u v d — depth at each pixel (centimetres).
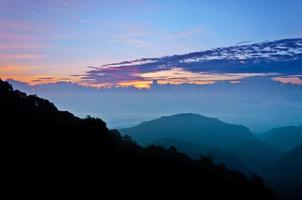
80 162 9450
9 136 9206
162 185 10406
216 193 11512
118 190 9156
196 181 11550
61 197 7781
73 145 10081
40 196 7519
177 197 10175
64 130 10738
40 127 10306
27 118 10569
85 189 8512
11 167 8031
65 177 8519
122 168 10244
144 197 9431
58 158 9125
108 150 10894
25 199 7219
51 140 9812
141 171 10588
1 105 10794
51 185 8031
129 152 11556
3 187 7331
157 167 11300
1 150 8525
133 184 9744
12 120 10062
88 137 11000
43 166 8550
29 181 7819
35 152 8944
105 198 8531
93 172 9319
